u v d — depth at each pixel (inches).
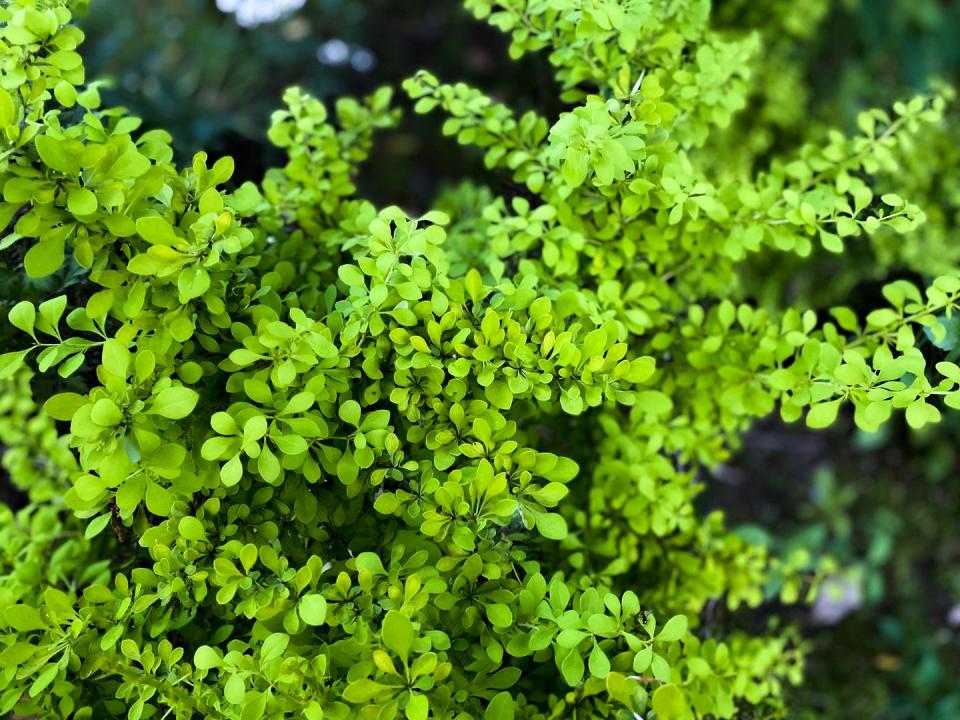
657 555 24.3
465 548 17.5
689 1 21.9
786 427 43.6
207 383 19.2
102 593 18.8
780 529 39.4
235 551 17.8
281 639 16.9
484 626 18.1
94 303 17.3
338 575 17.9
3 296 19.3
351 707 17.2
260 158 29.0
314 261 22.4
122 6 56.5
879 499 40.5
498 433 18.3
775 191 21.4
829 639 35.4
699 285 24.4
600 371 18.1
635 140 17.7
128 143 17.1
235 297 19.2
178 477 17.6
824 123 39.4
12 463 25.0
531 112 21.8
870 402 18.3
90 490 16.3
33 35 17.2
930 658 34.5
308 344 17.8
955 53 45.5
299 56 54.6
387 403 20.1
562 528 17.9
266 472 16.9
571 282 21.5
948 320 20.6
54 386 21.3
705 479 36.4
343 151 24.1
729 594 25.3
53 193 16.3
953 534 39.0
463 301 18.9
